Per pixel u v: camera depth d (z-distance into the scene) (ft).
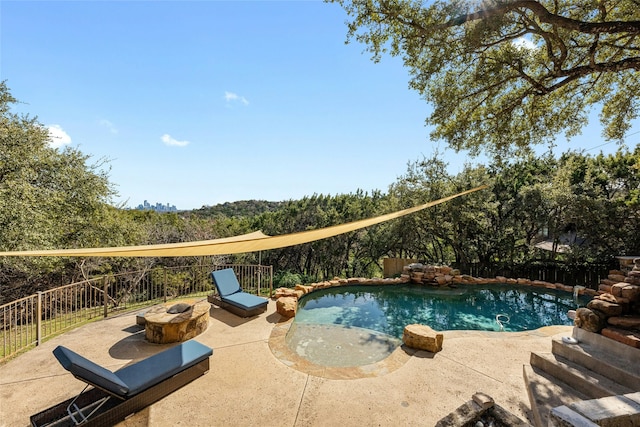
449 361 16.92
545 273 47.83
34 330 25.70
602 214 42.14
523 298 39.14
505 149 28.04
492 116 27.20
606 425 6.59
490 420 10.53
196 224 65.82
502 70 22.71
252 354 17.99
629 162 47.06
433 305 36.35
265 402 13.02
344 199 79.15
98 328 22.12
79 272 44.68
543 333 21.22
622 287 14.28
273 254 75.56
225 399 13.21
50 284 41.78
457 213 50.49
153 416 11.94
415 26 19.92
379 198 78.28
